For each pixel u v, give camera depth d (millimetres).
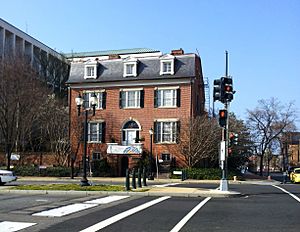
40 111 48719
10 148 44500
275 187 29016
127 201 17344
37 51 77812
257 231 10523
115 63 49188
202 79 52438
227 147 21953
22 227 10859
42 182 33094
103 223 11617
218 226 11250
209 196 20109
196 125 43250
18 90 45219
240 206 15930
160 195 20297
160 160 44438
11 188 22250
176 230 10609
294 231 10547
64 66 69375
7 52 55469
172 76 45719
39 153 48844
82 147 48094
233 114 55219
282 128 62344
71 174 41156
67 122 48875
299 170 39969
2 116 44656
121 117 47469
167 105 46000
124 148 45469
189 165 43250
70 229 10633
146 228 10891
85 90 49000
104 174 44969
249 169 81188
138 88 47156
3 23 74375
